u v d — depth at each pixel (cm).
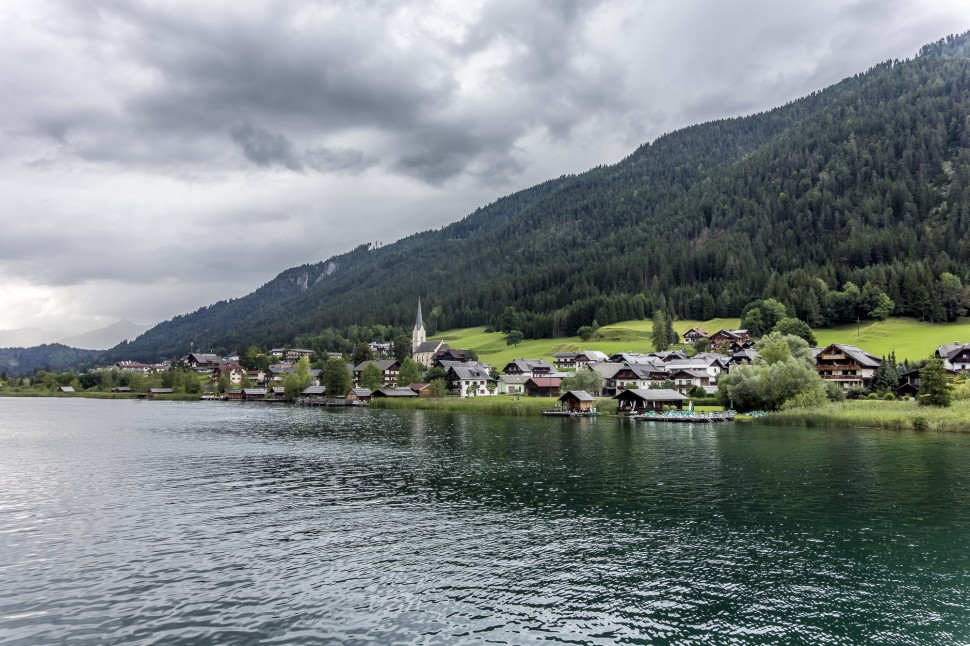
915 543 3750
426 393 18950
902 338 18838
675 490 5241
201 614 2762
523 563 3428
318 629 2617
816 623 2692
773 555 3550
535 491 5247
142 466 6631
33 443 8706
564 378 18212
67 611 2791
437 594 2992
